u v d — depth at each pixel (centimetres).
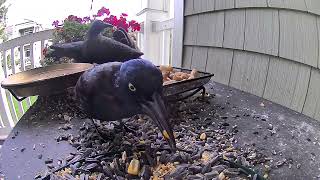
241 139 18
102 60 24
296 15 21
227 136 18
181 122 20
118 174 14
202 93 24
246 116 21
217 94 25
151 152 15
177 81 21
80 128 19
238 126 19
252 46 25
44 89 22
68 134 19
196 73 23
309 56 20
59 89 22
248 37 26
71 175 14
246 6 25
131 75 13
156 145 16
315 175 14
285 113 21
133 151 16
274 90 23
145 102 13
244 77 26
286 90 22
